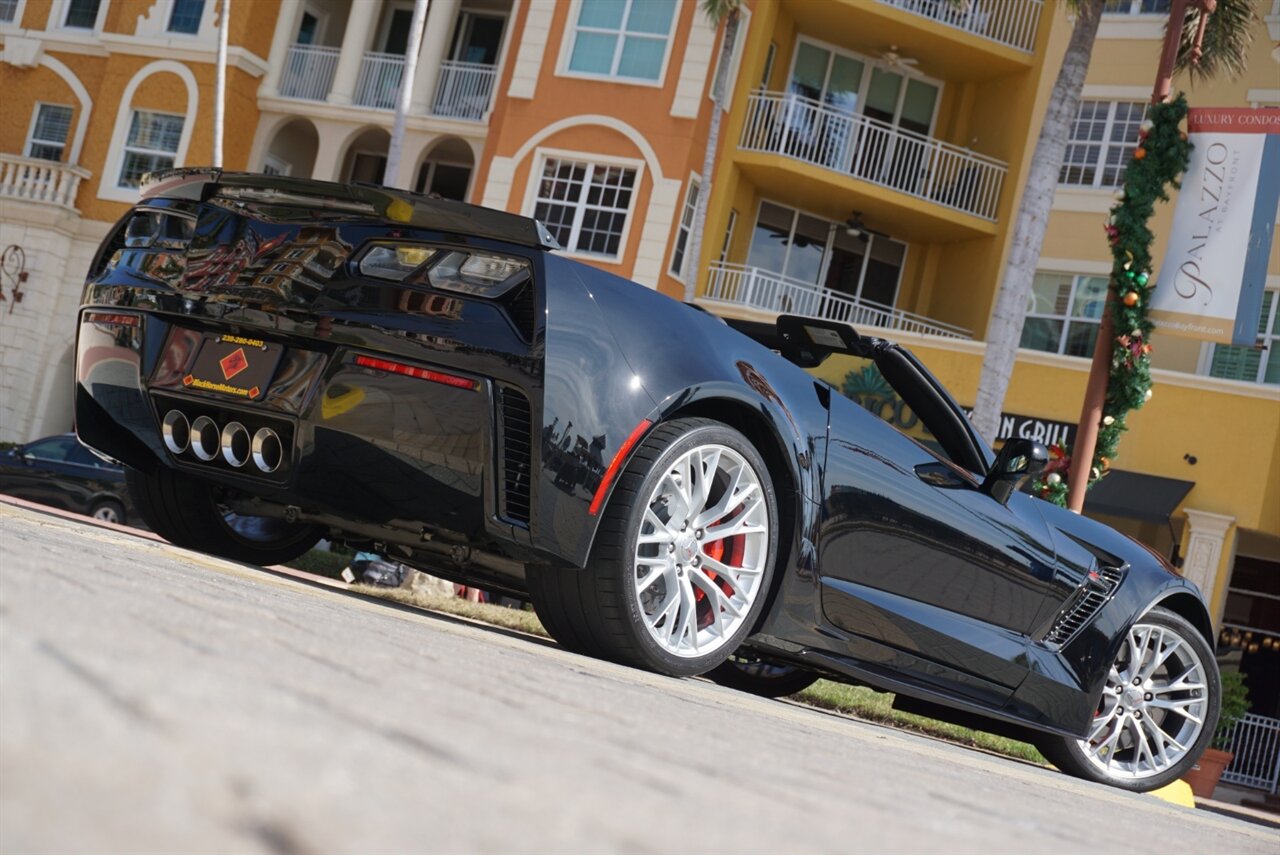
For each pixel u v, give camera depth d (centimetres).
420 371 262
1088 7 1355
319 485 283
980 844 67
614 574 267
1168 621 409
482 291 264
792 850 45
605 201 1900
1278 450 1609
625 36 1923
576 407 257
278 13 2198
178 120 2145
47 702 37
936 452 351
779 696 429
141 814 26
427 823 33
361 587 609
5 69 2275
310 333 275
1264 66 1831
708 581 284
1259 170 831
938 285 2125
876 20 2005
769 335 369
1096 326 1869
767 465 299
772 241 2061
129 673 48
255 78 2177
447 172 2225
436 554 306
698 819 47
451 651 136
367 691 66
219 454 298
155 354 304
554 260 265
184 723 40
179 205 309
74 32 2252
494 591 332
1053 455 854
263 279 284
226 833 26
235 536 364
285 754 39
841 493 307
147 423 310
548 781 47
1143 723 414
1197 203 844
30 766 29
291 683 60
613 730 81
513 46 2047
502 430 257
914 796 90
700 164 1905
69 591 80
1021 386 1703
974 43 2020
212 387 291
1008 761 328
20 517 257
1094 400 847
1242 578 1759
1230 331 823
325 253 281
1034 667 366
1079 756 400
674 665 278
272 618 107
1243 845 142
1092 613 385
